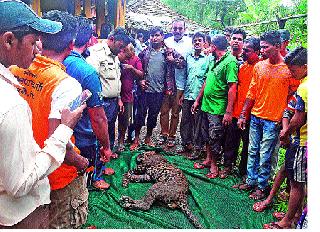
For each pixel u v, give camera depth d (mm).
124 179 4188
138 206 3592
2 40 1668
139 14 9531
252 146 3885
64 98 1991
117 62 4219
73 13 6363
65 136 1733
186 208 3578
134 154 4926
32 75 2035
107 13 8797
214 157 4348
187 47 5242
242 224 3383
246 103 3900
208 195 3916
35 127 2045
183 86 5172
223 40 4191
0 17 1643
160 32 5062
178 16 9211
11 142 1496
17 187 1550
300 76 3012
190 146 5133
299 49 2973
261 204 3641
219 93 4211
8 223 1730
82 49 3297
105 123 2898
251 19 6531
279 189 3938
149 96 5109
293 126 2920
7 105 1483
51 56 2391
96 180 3992
